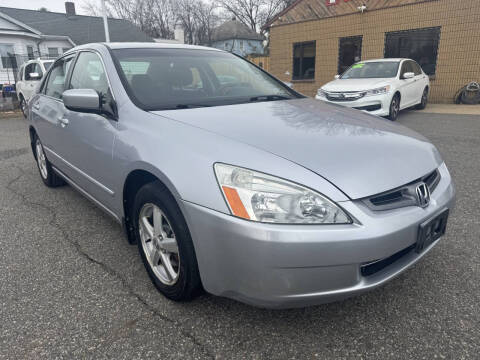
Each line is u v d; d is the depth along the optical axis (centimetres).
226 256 172
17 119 1191
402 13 1324
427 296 223
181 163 190
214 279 182
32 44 2405
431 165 212
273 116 240
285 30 1688
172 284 213
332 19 1519
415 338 190
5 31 2203
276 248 160
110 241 301
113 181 250
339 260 164
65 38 2505
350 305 217
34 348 187
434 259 263
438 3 1237
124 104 249
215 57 335
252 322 203
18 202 391
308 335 193
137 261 271
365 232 165
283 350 184
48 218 348
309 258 161
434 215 195
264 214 164
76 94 250
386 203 181
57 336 195
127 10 4800
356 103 816
